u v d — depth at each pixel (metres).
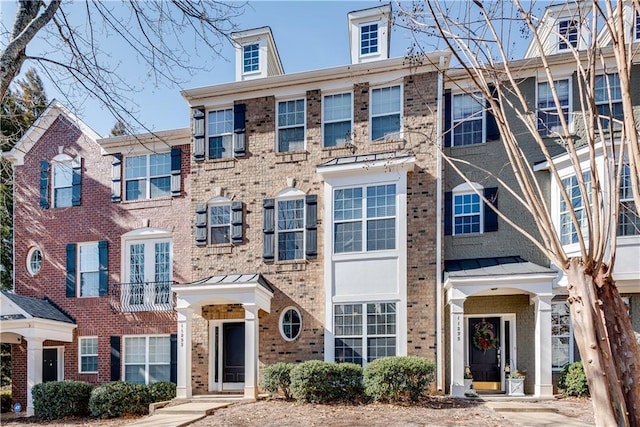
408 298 12.79
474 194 13.55
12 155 17.28
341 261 13.30
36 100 11.87
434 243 12.88
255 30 15.77
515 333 12.97
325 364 11.62
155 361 15.27
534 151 12.98
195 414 10.78
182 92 15.14
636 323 11.98
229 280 13.52
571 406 10.54
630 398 3.18
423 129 13.45
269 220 14.23
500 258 13.01
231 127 15.14
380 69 13.81
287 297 13.78
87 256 16.47
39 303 15.86
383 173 13.19
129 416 12.84
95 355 15.77
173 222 15.82
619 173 3.30
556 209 12.35
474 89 13.19
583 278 3.40
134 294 15.65
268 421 9.75
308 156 14.25
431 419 9.40
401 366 11.09
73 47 7.85
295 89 14.59
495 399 11.48
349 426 9.00
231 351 14.52
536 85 12.82
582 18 4.21
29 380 14.29
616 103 12.19
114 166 16.52
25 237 16.98
